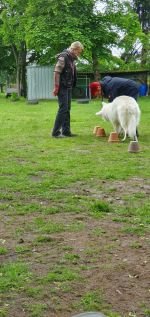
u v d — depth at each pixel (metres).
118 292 3.50
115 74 36.88
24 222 5.09
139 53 41.62
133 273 3.82
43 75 33.66
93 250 4.28
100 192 6.34
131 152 9.24
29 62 40.34
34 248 4.35
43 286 3.58
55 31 31.08
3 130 12.97
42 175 7.33
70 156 8.86
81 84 34.31
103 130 11.58
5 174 7.44
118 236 4.65
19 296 3.44
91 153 9.19
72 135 11.61
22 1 35.47
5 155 9.04
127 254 4.21
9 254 4.22
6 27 37.09
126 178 7.13
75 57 10.95
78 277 3.73
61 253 4.23
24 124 14.44
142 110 19.81
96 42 32.84
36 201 5.93
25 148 9.84
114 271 3.85
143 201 5.89
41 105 25.67
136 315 3.21
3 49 43.03
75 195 6.17
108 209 5.49
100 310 3.26
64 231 4.80
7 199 6.03
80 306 3.31
